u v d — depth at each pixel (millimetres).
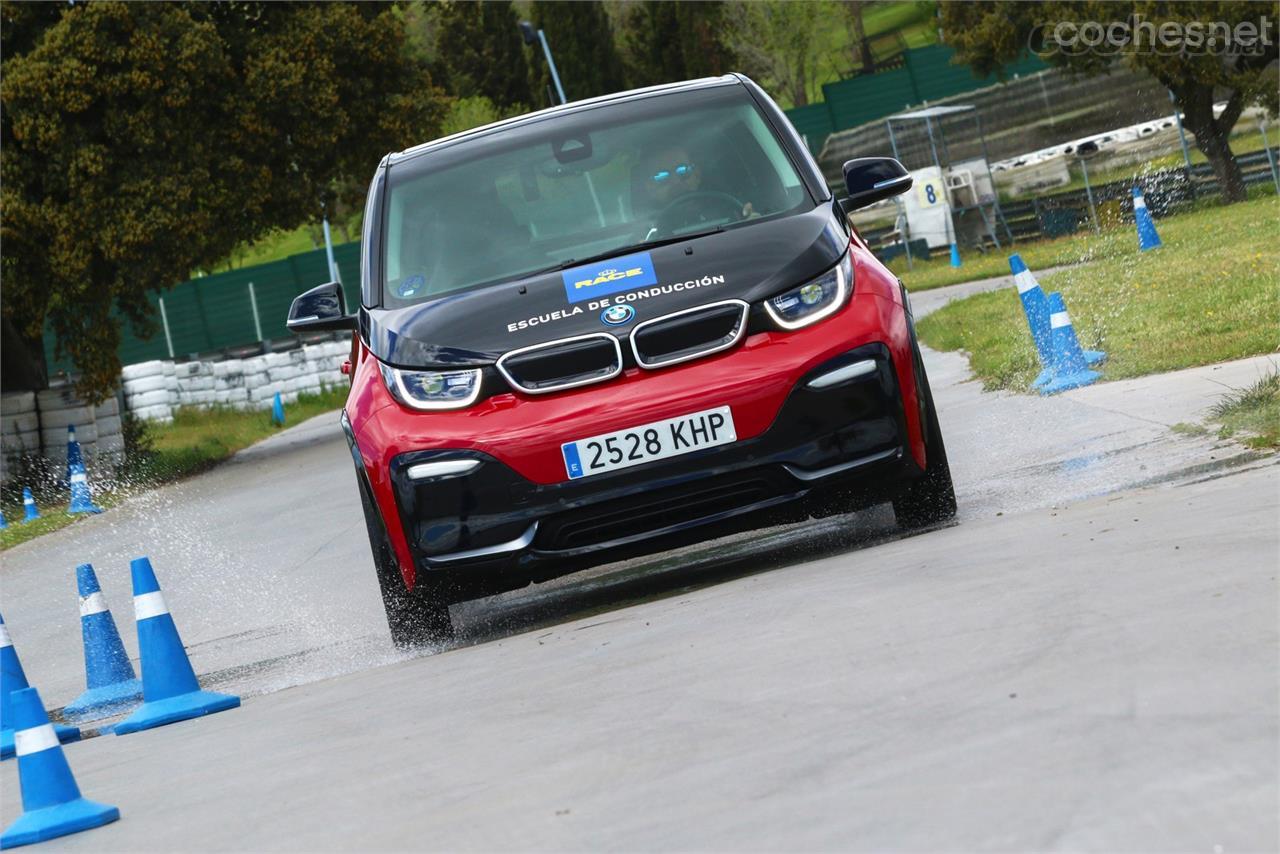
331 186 111500
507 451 21000
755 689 14133
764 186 24125
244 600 34031
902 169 25000
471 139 26375
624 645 18078
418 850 11391
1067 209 136875
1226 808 8883
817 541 24406
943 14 153500
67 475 94250
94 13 92875
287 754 16547
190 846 13305
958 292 93125
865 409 21156
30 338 99500
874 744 11586
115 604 38875
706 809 10891
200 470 94812
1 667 22172
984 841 9125
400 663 21906
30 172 94938
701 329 21328
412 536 21406
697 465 20859
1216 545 15844
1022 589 15797
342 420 23094
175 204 95250
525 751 13859
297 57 101750
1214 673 11383
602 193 24453
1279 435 22031
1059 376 36031
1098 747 10344
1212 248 66438
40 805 15422
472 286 23312
